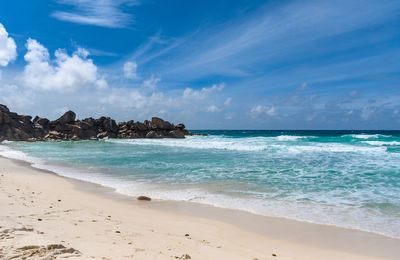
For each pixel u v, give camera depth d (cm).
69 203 855
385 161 1922
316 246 583
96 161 2098
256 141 4053
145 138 6356
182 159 2194
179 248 509
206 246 544
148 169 1678
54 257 347
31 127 5703
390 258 532
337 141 3922
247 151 2800
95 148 3500
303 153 2491
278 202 932
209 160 2103
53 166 1828
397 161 1912
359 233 658
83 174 1505
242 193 1060
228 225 706
